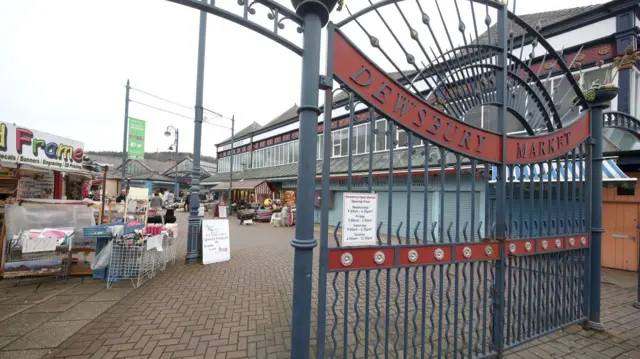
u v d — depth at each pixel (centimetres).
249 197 2523
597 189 390
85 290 486
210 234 707
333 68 200
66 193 1045
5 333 340
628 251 732
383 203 1262
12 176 707
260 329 360
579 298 377
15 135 550
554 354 307
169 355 301
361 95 213
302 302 188
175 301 445
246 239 1105
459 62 273
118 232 532
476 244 274
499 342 290
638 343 339
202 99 700
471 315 273
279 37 190
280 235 1225
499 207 293
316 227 1373
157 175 3950
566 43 830
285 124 2192
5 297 451
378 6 225
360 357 302
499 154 294
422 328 250
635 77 775
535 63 880
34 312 398
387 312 229
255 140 2570
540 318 352
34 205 555
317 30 196
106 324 366
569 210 625
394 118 228
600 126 395
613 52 755
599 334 357
